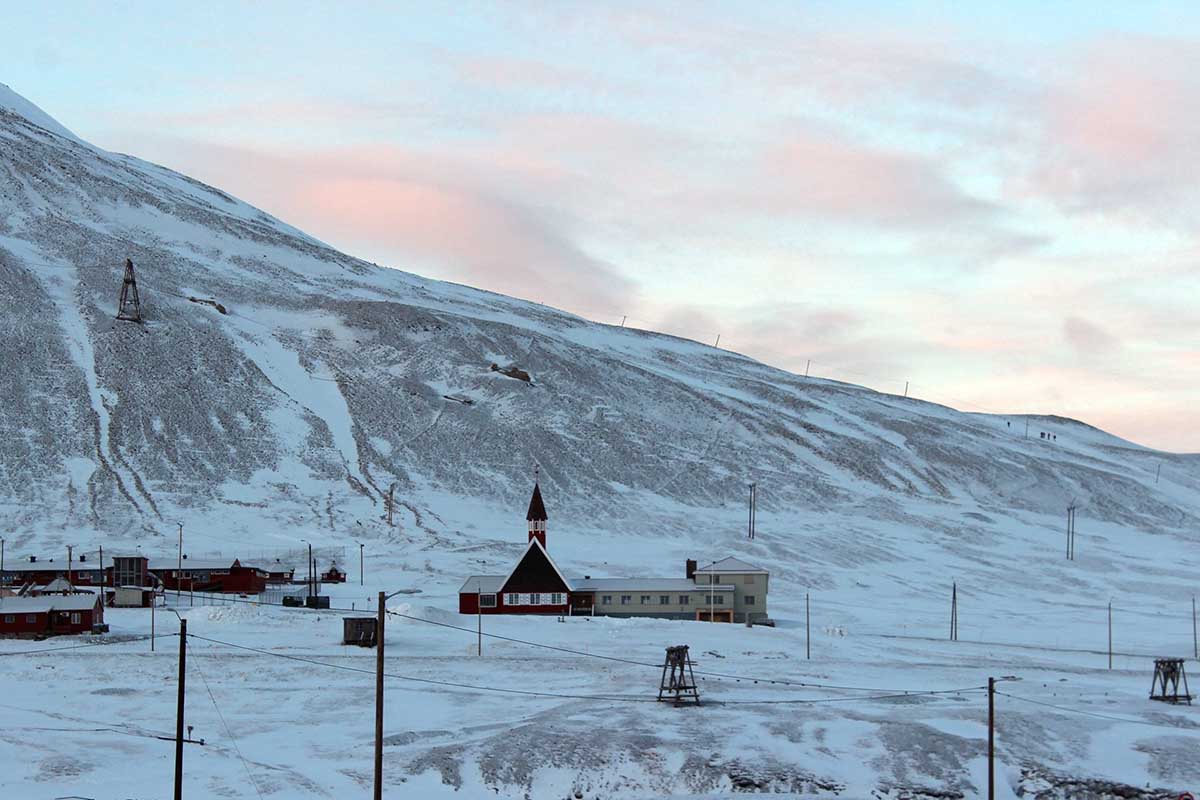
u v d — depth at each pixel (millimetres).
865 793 95438
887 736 104688
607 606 184750
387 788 94125
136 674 130625
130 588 186375
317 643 150125
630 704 116312
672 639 158250
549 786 96125
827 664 143625
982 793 95750
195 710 116188
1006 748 102750
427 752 101000
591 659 141375
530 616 178625
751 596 186875
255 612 169750
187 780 93875
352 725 110938
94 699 119500
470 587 182125
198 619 167375
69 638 152625
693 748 101125
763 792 95062
